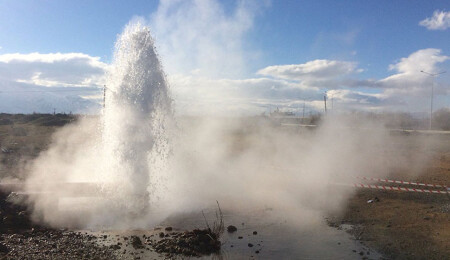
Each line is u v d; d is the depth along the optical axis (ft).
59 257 28.14
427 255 28.48
